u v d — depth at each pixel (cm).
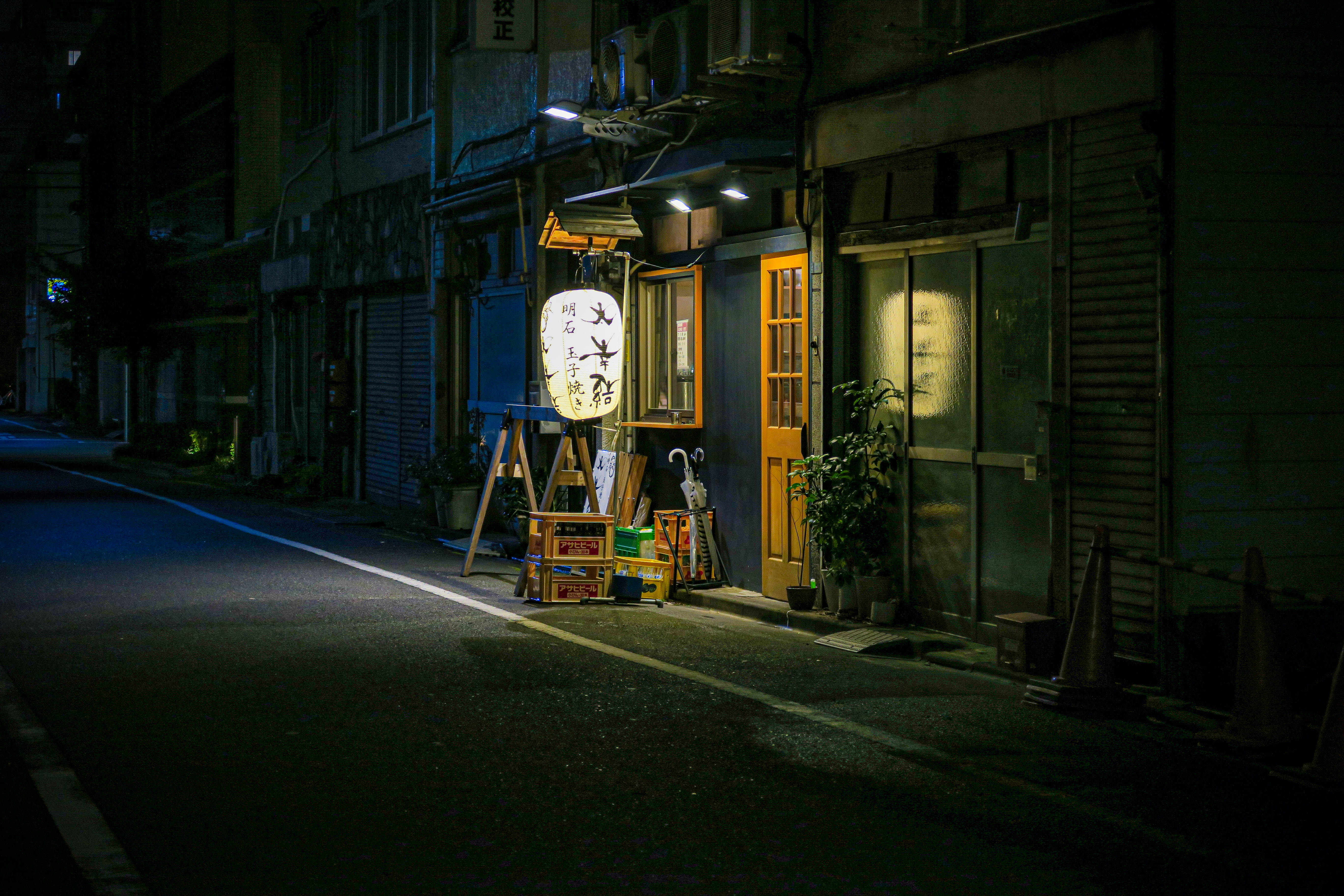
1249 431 753
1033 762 621
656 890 454
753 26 993
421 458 1855
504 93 1638
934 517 948
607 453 1321
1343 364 773
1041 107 814
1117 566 775
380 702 714
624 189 1159
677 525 1152
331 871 466
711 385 1191
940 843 507
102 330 3344
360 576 1202
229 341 3041
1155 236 741
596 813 535
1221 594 750
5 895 440
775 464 1095
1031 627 795
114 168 4362
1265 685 650
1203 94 737
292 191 2475
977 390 902
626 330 1305
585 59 1430
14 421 5491
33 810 529
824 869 477
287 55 2498
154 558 1295
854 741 652
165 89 3603
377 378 2047
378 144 2039
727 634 959
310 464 2283
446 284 1783
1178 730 686
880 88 956
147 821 517
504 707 708
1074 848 504
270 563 1275
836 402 1029
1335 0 762
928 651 886
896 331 988
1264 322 755
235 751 616
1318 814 550
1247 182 748
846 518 973
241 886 451
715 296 1183
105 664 798
